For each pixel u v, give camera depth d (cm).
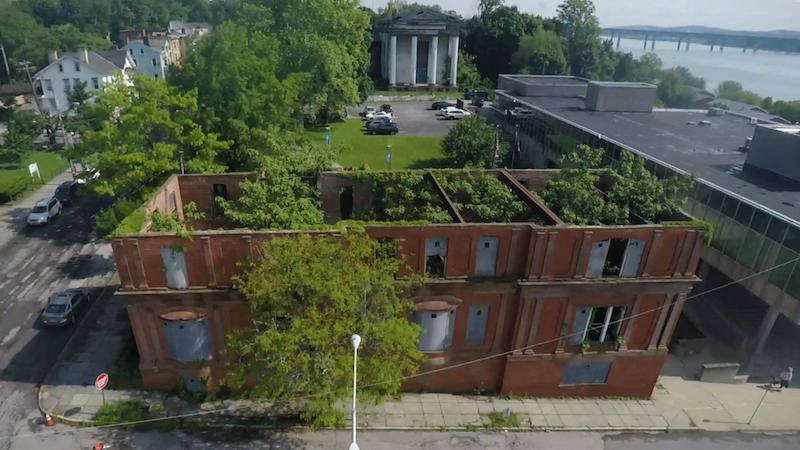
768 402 2778
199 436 2361
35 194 5206
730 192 3016
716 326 3359
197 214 2955
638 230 2384
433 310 2436
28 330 3055
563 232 2355
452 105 9031
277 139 3766
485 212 2678
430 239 2380
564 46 11419
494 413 2584
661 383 2886
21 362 2783
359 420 2494
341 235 2323
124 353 2841
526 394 2722
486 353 2631
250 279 2158
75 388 2602
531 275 2423
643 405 2714
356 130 7331
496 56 11912
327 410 2180
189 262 2336
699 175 3362
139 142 3438
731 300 3566
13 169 5859
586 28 11631
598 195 2820
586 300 2512
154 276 2348
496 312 2539
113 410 2456
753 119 5438
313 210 2797
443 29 10431
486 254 2422
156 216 2502
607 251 2473
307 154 3234
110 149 3409
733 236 2995
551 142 5400
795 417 2675
